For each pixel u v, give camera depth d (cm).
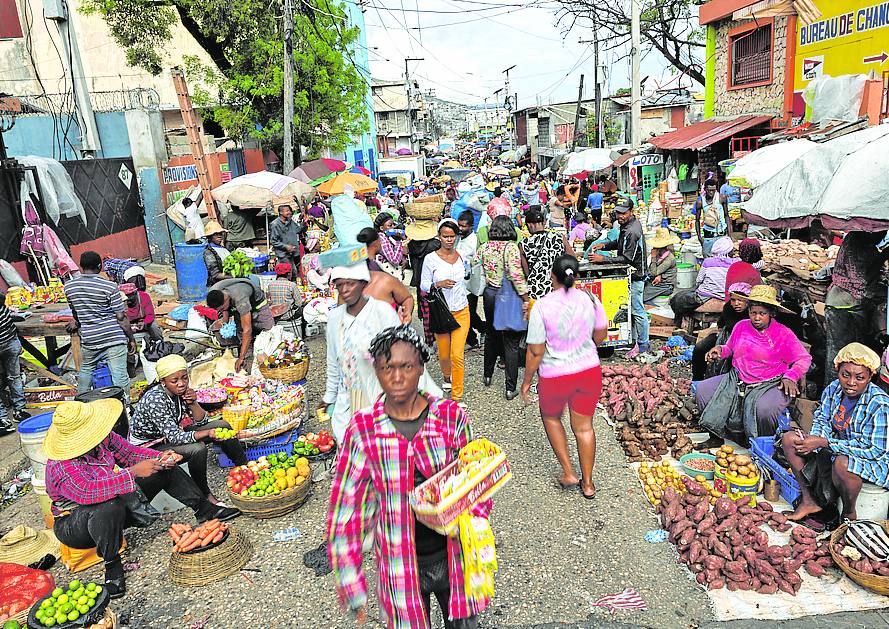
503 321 688
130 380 762
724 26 1809
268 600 417
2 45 2109
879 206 514
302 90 2061
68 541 436
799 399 577
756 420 530
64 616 362
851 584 396
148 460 446
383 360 272
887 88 1125
